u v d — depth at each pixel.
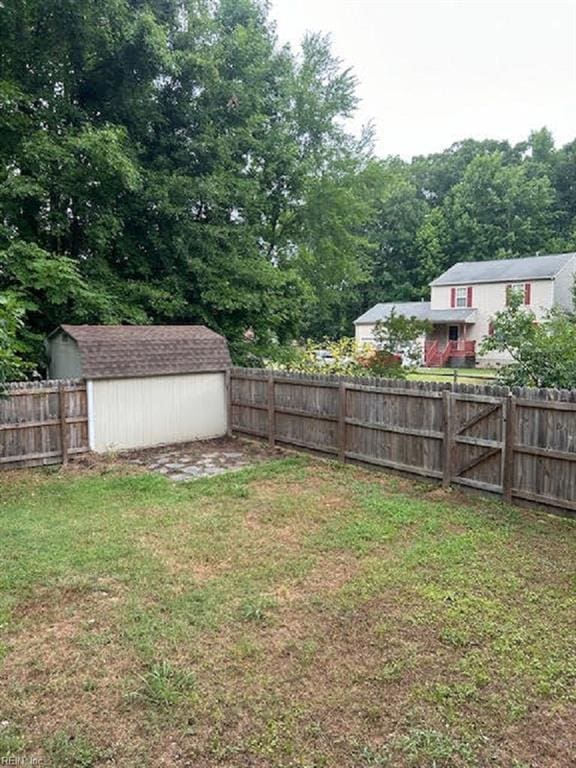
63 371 9.58
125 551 4.50
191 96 12.56
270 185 15.93
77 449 8.44
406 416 7.01
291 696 2.66
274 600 3.65
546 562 4.28
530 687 2.72
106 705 2.59
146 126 12.20
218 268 12.76
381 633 3.24
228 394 10.22
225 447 9.27
